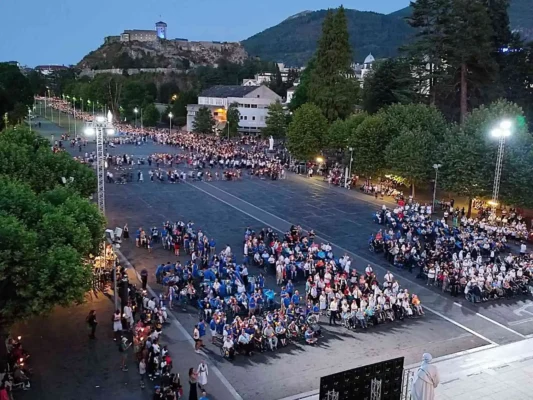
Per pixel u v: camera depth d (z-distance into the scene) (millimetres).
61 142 98062
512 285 34344
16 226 20781
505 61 84250
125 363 23906
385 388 17297
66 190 29625
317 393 22297
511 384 23078
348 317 28953
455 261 36500
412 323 29891
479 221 48969
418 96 79688
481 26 70688
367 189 64438
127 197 59406
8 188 24828
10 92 101312
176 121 148500
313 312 29531
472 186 51000
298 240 42375
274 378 23547
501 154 46188
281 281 35312
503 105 53656
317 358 25531
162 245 42781
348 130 74938
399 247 40344
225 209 54781
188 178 71125
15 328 27516
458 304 32875
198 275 34344
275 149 99312
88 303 30953
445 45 73500
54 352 25250
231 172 72188
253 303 29828
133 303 29453
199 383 22344
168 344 26625
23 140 41031
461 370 24344
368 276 33875
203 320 28812
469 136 53250
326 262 36094
